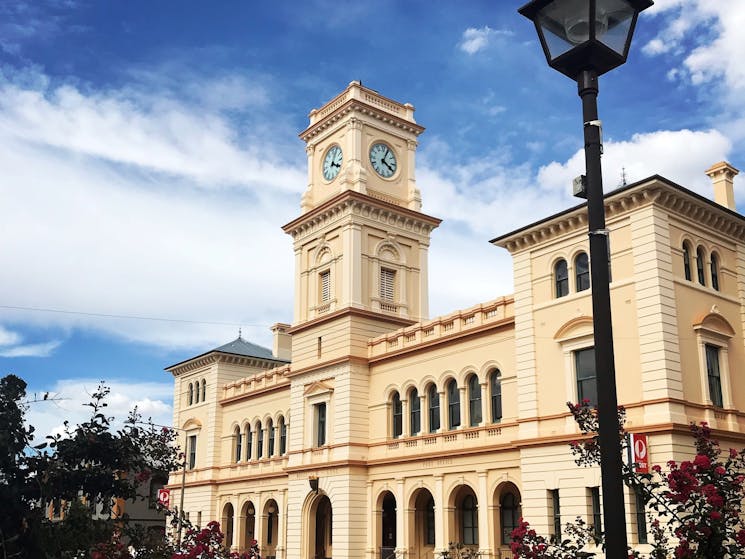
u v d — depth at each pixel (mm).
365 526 50062
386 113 58250
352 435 50969
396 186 58188
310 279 57656
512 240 41438
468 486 44312
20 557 12352
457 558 42156
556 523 36781
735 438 35688
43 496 12703
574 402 37250
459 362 46188
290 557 53719
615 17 10562
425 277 57719
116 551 13781
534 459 38094
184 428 74438
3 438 12055
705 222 38438
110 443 13680
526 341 40031
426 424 47812
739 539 13320
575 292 38438
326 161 59375
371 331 53625
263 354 76062
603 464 9344
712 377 36625
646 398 34281
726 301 38562
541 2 10672
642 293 35406
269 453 64250
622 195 36375
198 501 70188
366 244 55000
